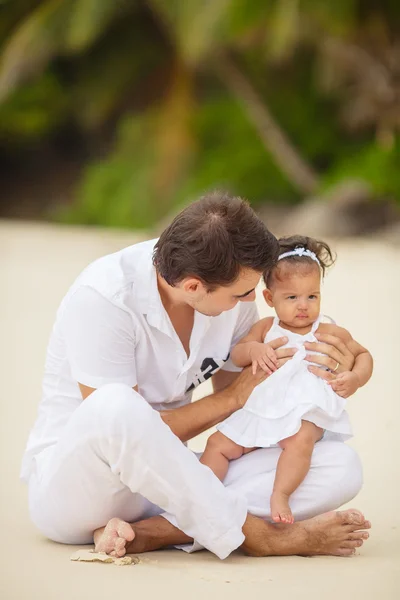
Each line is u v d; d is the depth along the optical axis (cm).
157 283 482
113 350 475
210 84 3030
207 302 461
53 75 3138
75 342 475
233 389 517
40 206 3369
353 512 481
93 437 446
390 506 588
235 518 461
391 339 1043
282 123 2947
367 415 808
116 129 3344
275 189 2877
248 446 502
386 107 2553
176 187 2938
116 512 480
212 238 439
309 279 520
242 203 453
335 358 516
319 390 500
